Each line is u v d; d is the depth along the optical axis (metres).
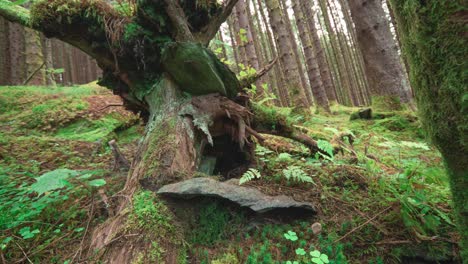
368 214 1.91
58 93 7.73
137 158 2.30
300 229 1.85
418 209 1.83
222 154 2.93
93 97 7.42
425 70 1.17
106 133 5.15
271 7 6.62
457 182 1.21
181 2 2.74
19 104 6.60
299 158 3.27
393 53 5.29
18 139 4.45
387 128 4.54
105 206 2.14
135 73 2.86
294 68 6.43
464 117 1.04
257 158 2.95
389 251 1.63
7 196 2.57
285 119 2.99
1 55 12.18
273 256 1.63
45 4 2.50
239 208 1.93
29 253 1.83
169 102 2.56
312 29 10.78
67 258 1.74
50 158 3.86
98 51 2.80
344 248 1.68
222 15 3.05
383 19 5.36
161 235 1.60
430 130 1.23
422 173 2.04
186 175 2.06
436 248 1.58
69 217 2.16
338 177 2.42
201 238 1.77
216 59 2.51
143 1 2.51
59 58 20.84
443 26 1.05
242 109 2.57
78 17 2.54
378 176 2.33
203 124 2.42
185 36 2.56
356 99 20.64
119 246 1.55
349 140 3.45
